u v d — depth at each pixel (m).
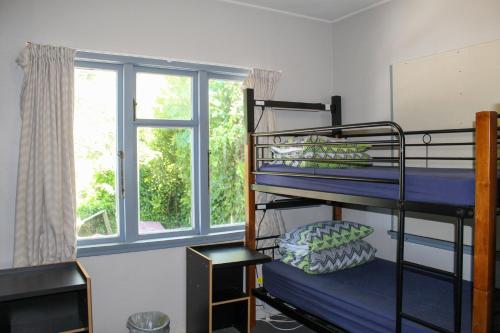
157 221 3.16
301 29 3.69
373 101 3.46
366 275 2.67
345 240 2.82
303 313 2.59
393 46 3.28
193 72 3.25
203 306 2.79
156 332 2.65
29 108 2.56
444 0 2.90
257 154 3.10
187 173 3.27
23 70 2.61
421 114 3.06
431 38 2.99
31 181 2.56
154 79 3.12
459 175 1.87
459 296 1.64
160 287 3.06
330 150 2.59
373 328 2.07
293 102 3.46
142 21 2.97
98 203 2.96
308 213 3.78
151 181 3.13
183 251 3.15
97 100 2.95
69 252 2.66
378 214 3.43
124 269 2.94
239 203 3.49
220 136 3.38
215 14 3.25
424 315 1.98
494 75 2.61
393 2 3.26
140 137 3.08
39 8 2.65
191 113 3.26
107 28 2.85
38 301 2.40
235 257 2.86
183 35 3.12
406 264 1.83
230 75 3.40
